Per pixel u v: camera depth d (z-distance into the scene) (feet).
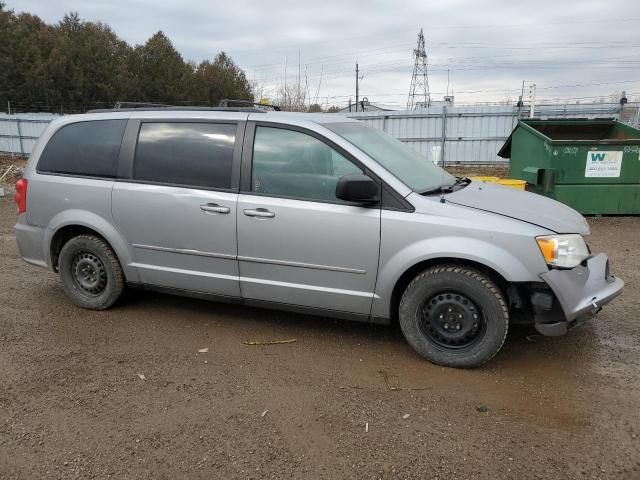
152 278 15.53
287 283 13.79
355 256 12.90
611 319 15.60
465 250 11.94
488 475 8.99
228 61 271.69
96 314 16.34
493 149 69.21
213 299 15.01
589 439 9.91
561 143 30.94
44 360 13.24
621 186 31.22
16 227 17.16
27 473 9.18
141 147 15.33
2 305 17.06
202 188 14.38
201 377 12.37
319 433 10.19
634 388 11.69
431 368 12.74
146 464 9.35
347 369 12.73
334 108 133.59
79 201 15.94
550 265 11.69
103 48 213.05
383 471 9.12
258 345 14.11
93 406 11.16
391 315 13.17
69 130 16.48
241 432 10.23
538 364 12.88
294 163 13.56
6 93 178.40
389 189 12.64
